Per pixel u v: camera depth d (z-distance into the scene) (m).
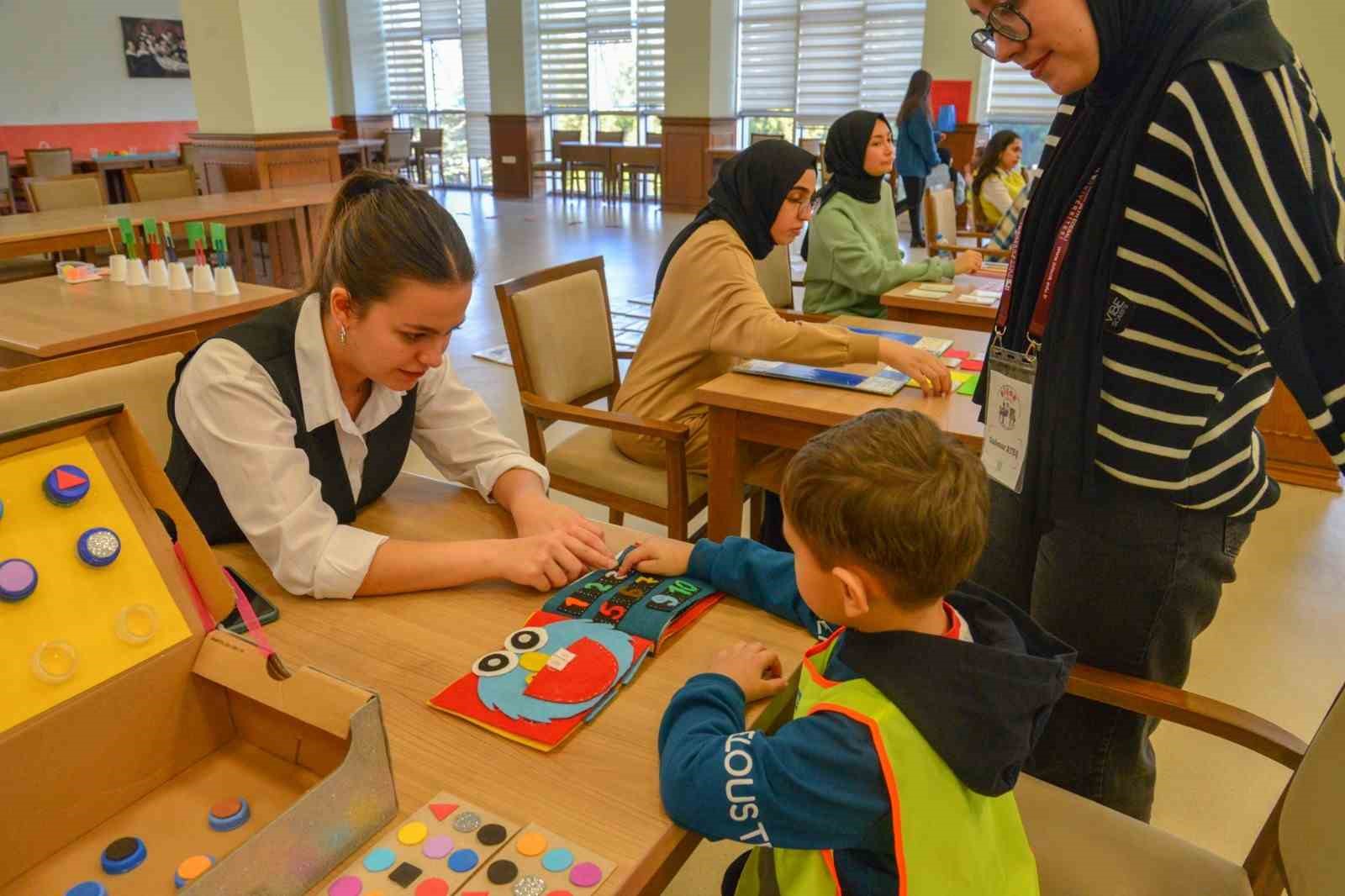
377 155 10.61
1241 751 1.89
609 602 0.99
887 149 2.97
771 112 9.34
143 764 0.71
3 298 2.60
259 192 4.83
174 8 10.46
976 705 0.71
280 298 2.68
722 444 1.90
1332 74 2.88
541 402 2.11
